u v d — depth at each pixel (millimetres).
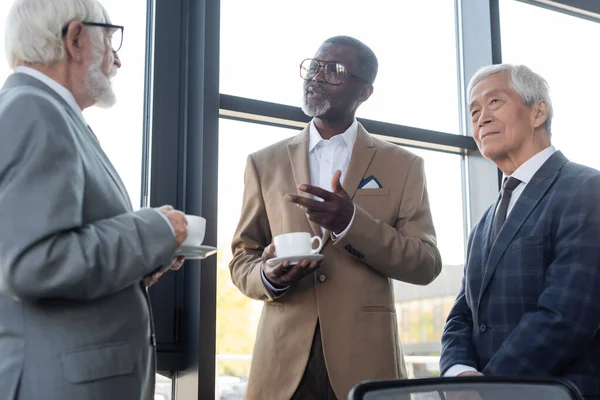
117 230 1338
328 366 1882
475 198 3184
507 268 1824
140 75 2525
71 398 1260
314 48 2879
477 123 2018
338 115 2145
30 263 1225
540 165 1928
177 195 2479
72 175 1307
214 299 2414
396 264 1933
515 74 1992
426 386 1065
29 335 1280
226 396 2457
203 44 2561
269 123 2732
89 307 1330
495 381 1094
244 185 2186
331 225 1888
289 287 1980
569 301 1666
